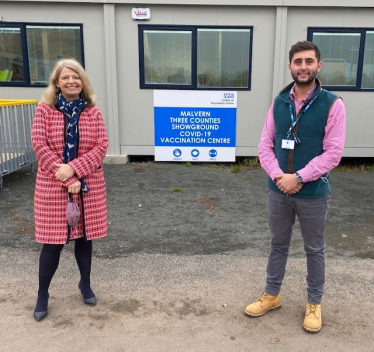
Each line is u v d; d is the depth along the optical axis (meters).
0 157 5.88
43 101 2.78
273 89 7.49
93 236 2.87
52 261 2.82
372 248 4.16
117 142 7.66
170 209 5.28
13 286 3.31
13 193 5.86
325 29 7.33
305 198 2.66
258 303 2.94
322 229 2.73
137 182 6.48
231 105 7.58
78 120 2.76
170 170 7.28
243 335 2.72
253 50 7.42
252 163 7.69
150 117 7.63
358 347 2.61
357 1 7.16
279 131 2.71
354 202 5.70
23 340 2.64
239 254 3.97
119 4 7.20
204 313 2.96
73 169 2.68
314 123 2.56
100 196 2.88
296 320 2.90
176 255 3.93
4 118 5.96
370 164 8.04
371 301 3.15
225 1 7.16
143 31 7.34
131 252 3.99
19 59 7.43
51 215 2.73
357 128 7.66
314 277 2.80
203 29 7.34
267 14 7.30
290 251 4.05
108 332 2.73
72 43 7.41
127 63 7.44
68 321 2.85
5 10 7.22
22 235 4.35
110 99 7.50
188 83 7.57
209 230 4.60
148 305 3.06
